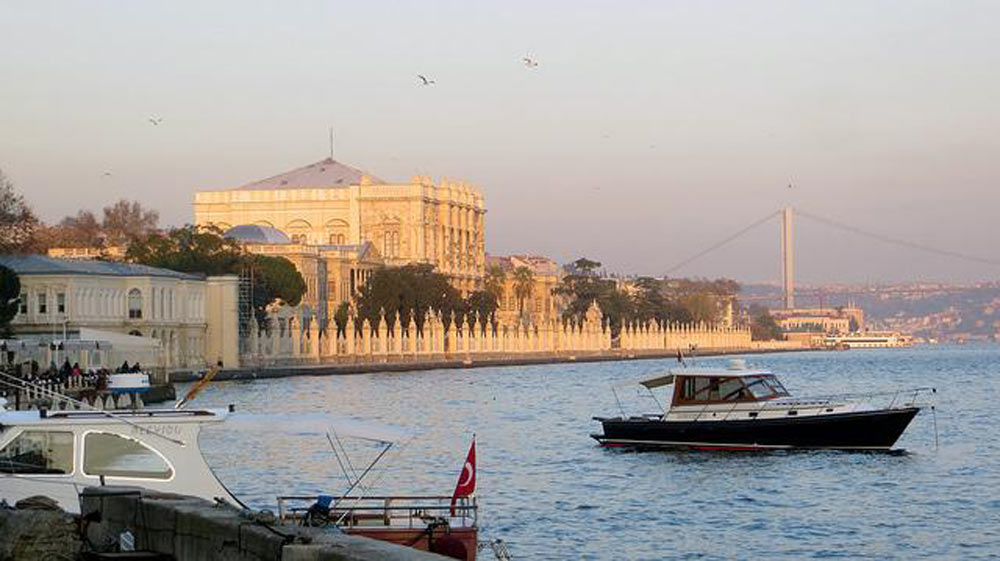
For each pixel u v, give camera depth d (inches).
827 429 5241.1
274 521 1726.1
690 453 5295.3
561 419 7573.8
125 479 2413.9
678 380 5457.7
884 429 5246.1
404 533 2477.9
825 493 4323.3
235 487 4089.6
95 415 2448.3
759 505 4087.1
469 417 7721.5
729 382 5383.9
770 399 5359.3
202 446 5019.7
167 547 1850.4
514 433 6535.4
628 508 4025.6
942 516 3900.1
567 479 4626.0
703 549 3405.5
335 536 1606.8
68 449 2411.4
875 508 4050.2
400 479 4407.0
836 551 3385.8
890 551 3390.7
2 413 2460.6
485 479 4618.6
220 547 1729.8
